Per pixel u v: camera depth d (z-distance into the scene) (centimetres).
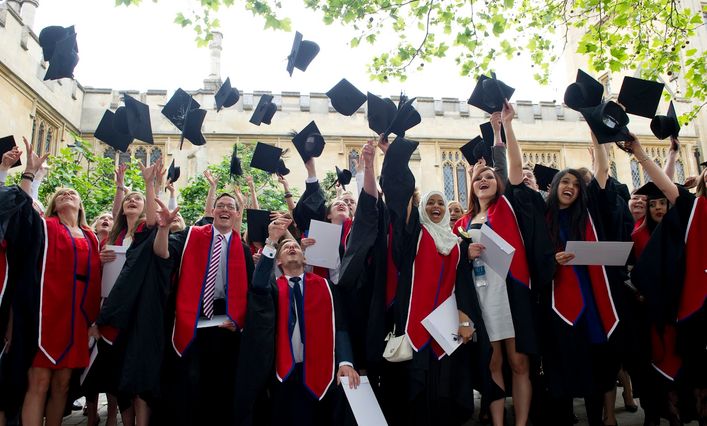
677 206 361
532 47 787
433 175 1841
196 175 1631
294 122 1802
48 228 363
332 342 371
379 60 761
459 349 353
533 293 370
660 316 361
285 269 395
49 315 344
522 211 370
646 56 803
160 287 362
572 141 1916
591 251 342
